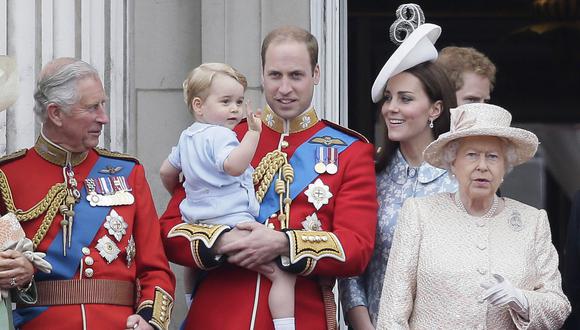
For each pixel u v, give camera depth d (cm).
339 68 3009
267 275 2358
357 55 4306
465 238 2303
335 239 2364
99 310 2338
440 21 4481
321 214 2409
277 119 2464
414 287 2314
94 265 2345
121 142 2961
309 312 2395
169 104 2992
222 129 2384
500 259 2286
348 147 2455
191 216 2397
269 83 2442
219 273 2408
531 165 4303
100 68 2922
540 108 4556
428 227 2319
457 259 2286
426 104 2488
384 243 2484
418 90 2483
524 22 4478
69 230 2348
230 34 2934
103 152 2448
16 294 2302
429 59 2503
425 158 2352
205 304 2406
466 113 2309
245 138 2338
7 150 2831
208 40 2942
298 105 2444
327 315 2412
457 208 2331
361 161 2442
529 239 2308
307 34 2456
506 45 4525
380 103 2558
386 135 2534
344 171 2431
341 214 2403
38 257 2286
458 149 2327
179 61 2997
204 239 2358
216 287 2403
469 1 4450
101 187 2394
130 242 2386
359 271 2383
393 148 2533
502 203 2344
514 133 2280
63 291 2330
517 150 2327
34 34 2864
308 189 2411
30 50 2856
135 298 2395
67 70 2352
